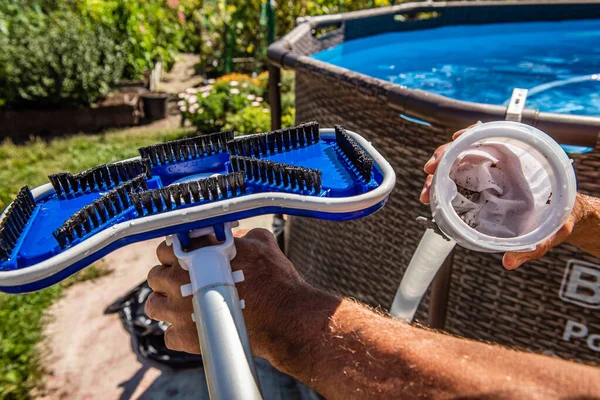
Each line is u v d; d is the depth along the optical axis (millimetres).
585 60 3324
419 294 1045
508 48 3725
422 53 3611
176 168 828
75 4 6945
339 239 2236
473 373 516
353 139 818
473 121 1359
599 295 1450
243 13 7414
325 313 670
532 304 1584
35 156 4703
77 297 2836
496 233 655
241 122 5039
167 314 724
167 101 6094
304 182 698
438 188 642
